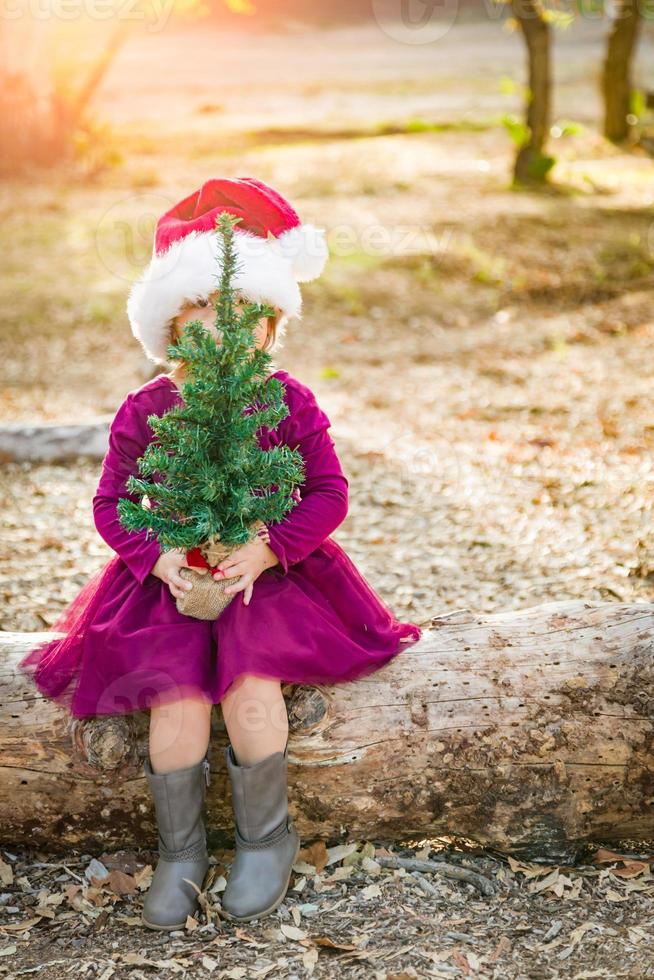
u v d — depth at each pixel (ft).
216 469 6.39
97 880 7.19
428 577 12.26
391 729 7.13
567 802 7.18
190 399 6.40
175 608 6.91
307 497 7.21
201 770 6.86
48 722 7.09
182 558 6.74
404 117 50.67
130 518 6.47
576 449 16.76
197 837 6.92
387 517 14.24
